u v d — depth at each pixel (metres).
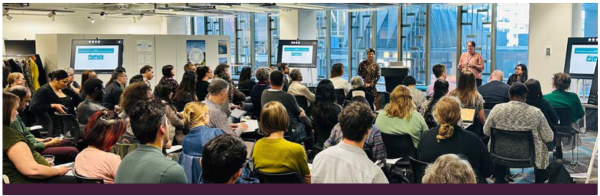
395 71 9.18
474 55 8.82
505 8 11.09
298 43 11.72
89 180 2.96
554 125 5.18
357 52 13.92
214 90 4.39
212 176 2.35
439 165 2.32
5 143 3.17
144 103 2.52
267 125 3.28
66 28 16.14
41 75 12.52
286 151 3.22
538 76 8.94
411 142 4.20
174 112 4.61
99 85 5.47
